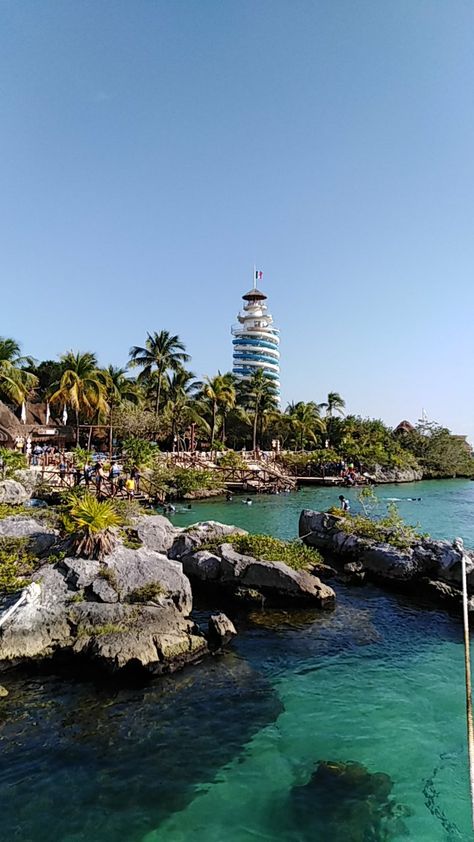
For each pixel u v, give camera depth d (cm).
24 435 4588
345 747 930
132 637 1180
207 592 1669
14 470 3278
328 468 6000
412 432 7838
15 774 841
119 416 5250
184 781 836
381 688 1138
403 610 1605
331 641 1370
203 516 3256
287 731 973
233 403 6575
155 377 6028
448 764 889
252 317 11119
